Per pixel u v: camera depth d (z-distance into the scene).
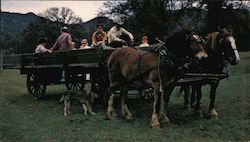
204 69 9.88
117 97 13.47
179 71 9.02
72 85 15.55
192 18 45.59
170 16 47.00
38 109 12.29
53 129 9.17
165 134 8.37
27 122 10.15
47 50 15.20
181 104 12.77
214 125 9.19
